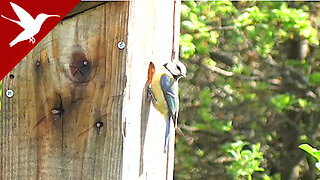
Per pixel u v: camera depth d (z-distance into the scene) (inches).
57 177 196.9
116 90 192.4
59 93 197.0
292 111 558.6
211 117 519.8
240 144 456.1
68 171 195.8
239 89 537.3
